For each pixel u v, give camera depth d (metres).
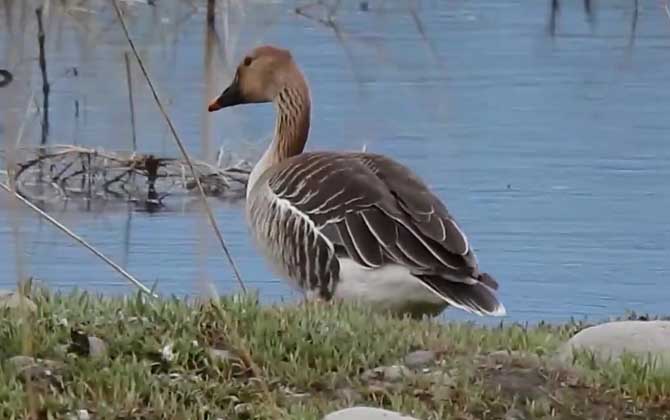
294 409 8.80
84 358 9.19
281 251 12.72
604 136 20.14
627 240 16.41
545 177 18.55
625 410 9.16
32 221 16.98
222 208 17.97
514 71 23.39
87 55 22.86
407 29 25.39
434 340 9.91
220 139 19.95
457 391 9.17
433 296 11.84
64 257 15.80
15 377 8.92
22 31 22.83
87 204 17.83
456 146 19.69
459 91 22.22
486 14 26.80
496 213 17.31
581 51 24.69
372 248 11.99
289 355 9.47
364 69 23.06
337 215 12.25
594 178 18.50
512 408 9.09
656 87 22.69
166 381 9.02
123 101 21.22
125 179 18.69
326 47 24.27
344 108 21.14
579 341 10.03
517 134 20.22
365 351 9.62
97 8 24.03
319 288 12.36
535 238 16.50
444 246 11.78
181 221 17.31
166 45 23.62
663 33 25.70
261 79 14.54
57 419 8.58
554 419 9.02
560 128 20.48
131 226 17.14
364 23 25.58
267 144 19.94
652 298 14.85
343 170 12.55
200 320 9.81
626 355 9.69
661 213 17.19
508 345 10.05
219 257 15.94
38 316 9.74
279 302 11.41
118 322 9.68
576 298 14.84
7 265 15.30
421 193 12.23
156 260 15.81
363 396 9.12
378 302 11.99
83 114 20.92
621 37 25.66
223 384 9.06
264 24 25.08
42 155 18.89
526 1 27.77
